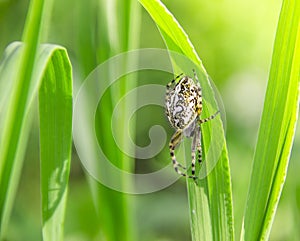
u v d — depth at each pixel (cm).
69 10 63
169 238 70
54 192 32
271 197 31
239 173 69
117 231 34
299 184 48
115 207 34
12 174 30
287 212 50
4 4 70
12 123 29
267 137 31
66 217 69
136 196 69
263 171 31
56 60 31
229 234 31
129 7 33
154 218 70
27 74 29
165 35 31
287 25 30
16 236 70
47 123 32
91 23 33
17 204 73
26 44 29
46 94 31
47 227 32
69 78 31
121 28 33
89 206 70
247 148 73
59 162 32
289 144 30
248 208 31
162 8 30
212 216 31
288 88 30
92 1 33
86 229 69
